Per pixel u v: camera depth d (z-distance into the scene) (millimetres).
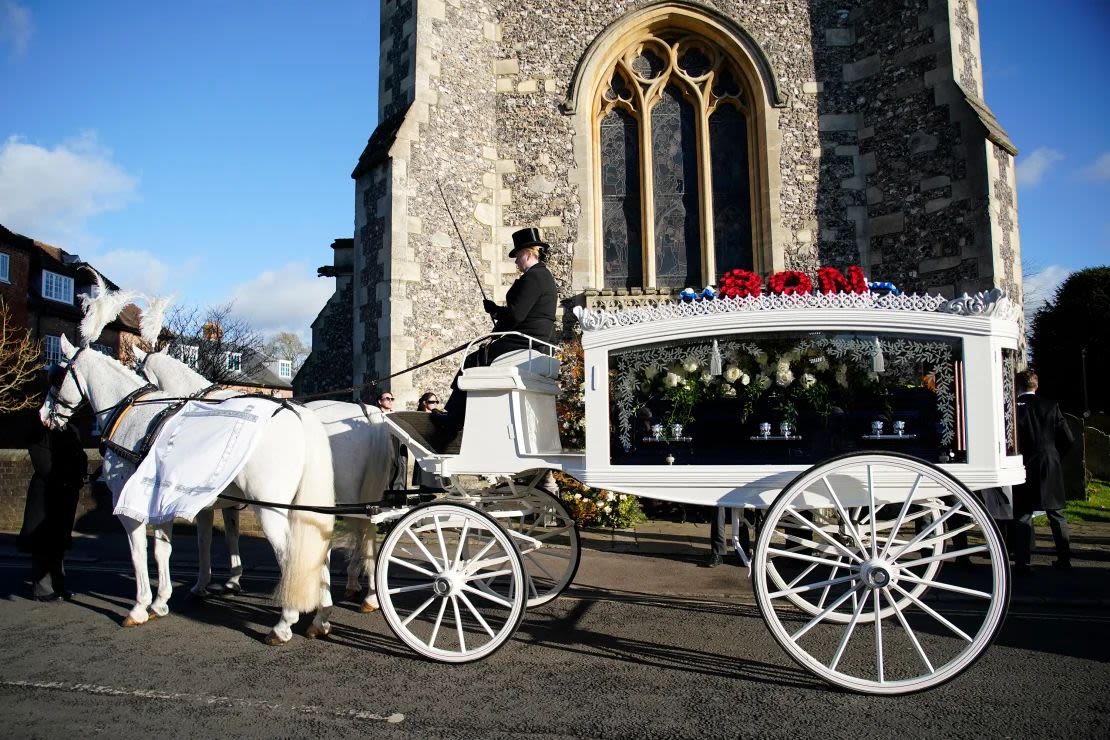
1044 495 6648
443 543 4488
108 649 4785
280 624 4852
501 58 12508
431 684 4117
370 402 10898
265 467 4609
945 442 4039
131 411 5328
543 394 5160
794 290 4422
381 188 11016
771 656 4570
